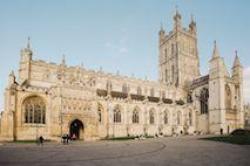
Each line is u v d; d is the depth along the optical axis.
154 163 25.02
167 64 137.38
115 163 25.42
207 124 109.38
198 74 135.38
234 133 82.50
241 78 113.19
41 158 30.05
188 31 135.88
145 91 115.25
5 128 66.19
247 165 23.44
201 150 37.22
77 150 40.47
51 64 89.69
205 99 113.06
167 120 105.81
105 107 88.19
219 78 105.19
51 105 72.56
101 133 85.75
